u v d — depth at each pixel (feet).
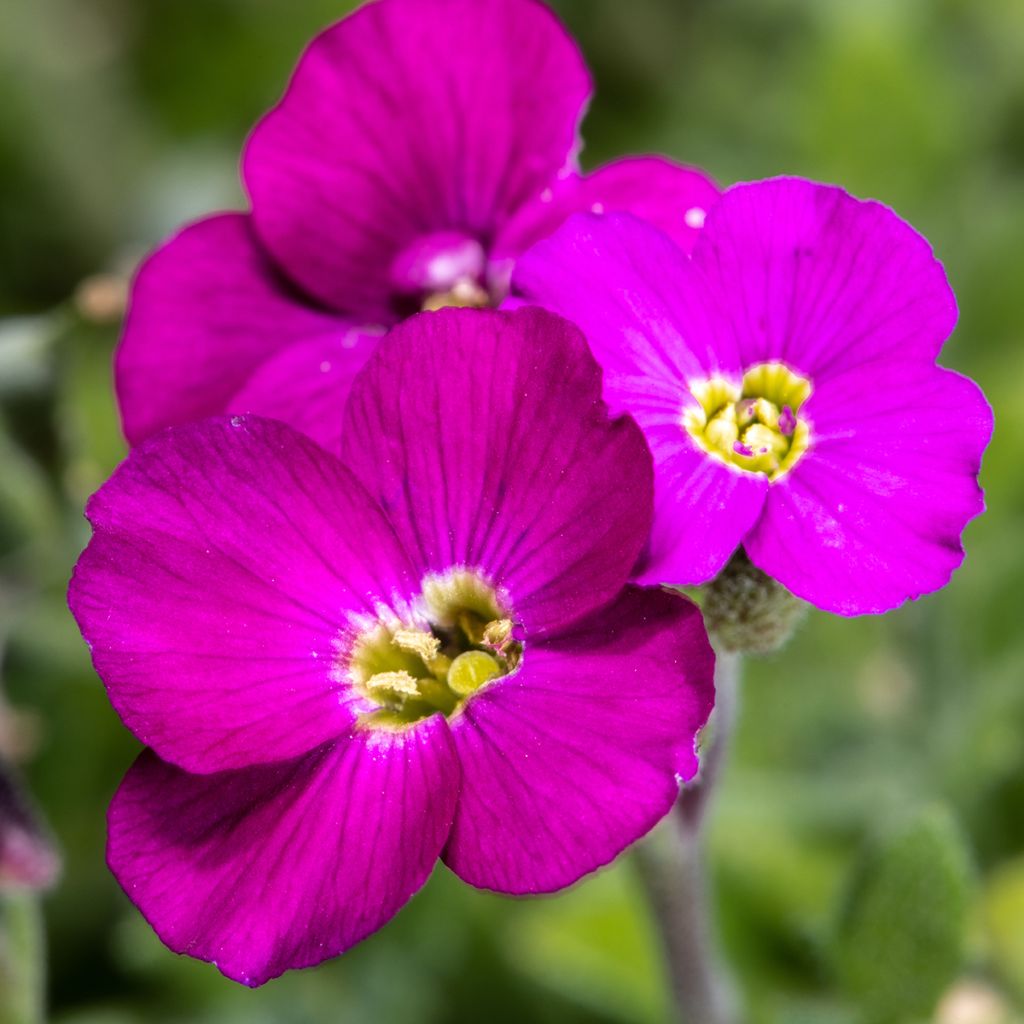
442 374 0.33
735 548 0.34
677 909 0.39
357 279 0.38
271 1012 0.48
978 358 0.53
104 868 0.50
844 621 0.51
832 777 0.50
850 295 0.34
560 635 0.33
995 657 0.49
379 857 0.33
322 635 0.34
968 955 0.42
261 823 0.34
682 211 0.37
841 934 0.41
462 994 0.48
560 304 0.34
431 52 0.37
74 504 0.45
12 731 0.47
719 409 0.34
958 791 0.49
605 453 0.33
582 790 0.33
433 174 0.37
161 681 0.33
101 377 0.51
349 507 0.34
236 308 0.38
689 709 0.32
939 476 0.33
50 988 0.49
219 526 0.34
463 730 0.33
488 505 0.34
